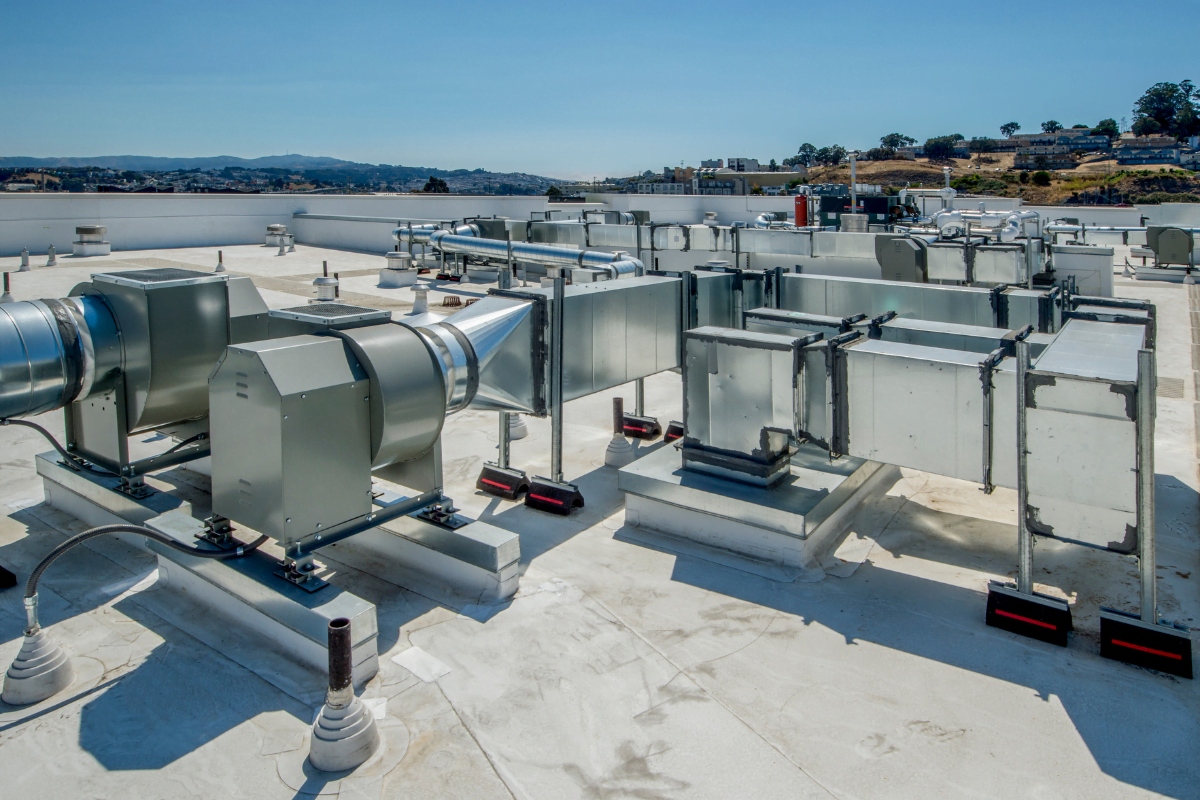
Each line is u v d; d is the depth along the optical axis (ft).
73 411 23.50
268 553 19.89
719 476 22.49
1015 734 14.32
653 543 22.35
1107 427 15.80
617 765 13.64
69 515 24.14
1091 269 35.58
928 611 18.60
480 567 19.27
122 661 16.76
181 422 23.00
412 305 59.36
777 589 19.70
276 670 16.46
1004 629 17.72
